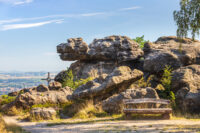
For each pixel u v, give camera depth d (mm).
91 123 13711
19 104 20516
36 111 17234
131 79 19625
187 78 18297
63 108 19516
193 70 19297
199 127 10555
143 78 21766
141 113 14086
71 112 18484
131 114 14711
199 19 15031
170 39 27266
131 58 29141
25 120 17016
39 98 20922
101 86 18969
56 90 22891
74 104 19609
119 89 19547
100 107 17828
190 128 10289
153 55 22812
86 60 32094
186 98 16203
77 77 30422
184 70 19203
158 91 19359
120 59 29344
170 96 17922
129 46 29500
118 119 14617
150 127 11031
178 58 21797
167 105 16250
